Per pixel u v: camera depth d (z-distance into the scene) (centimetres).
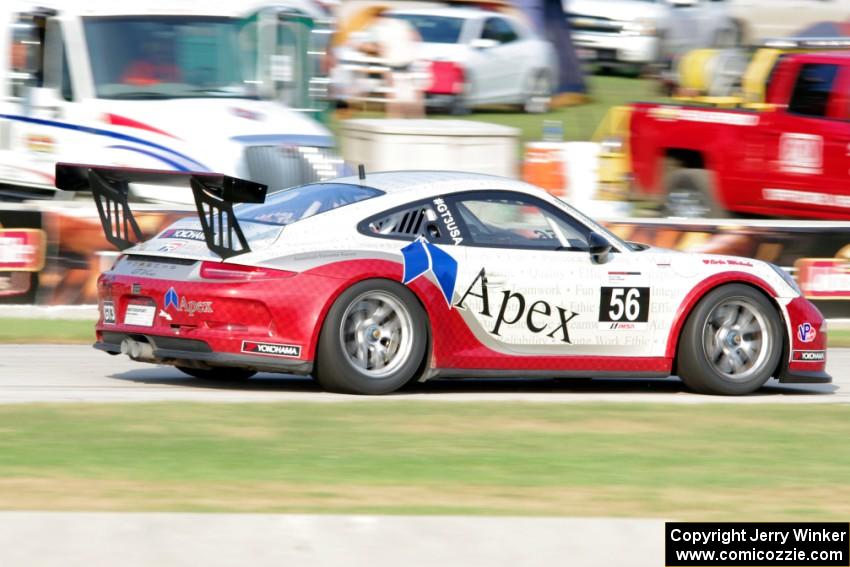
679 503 2141
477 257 3142
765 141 5928
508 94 8862
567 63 9400
